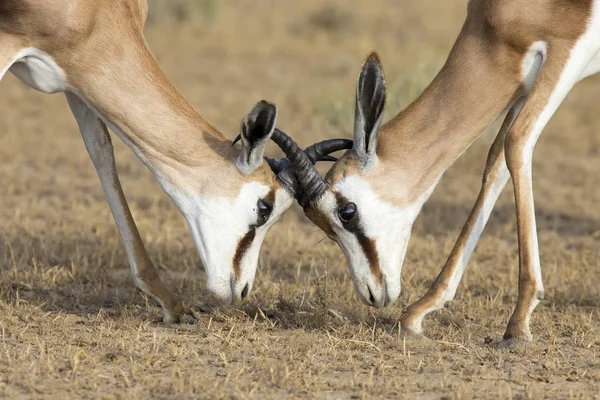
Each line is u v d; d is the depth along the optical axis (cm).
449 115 1784
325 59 5162
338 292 2078
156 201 2852
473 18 1784
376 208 1770
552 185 3166
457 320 1923
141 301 1994
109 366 1583
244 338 1756
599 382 1578
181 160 1781
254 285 2123
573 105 4288
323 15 6056
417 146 1789
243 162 1744
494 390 1523
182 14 5891
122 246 2355
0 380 1492
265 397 1457
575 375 1603
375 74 1689
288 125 3741
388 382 1531
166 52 5203
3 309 1866
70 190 2958
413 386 1530
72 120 3894
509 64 1756
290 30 5916
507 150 1736
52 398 1438
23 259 2231
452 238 2567
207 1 5928
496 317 1958
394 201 1780
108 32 1739
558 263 2380
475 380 1570
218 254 1783
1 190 2925
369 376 1576
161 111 1766
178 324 1866
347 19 6038
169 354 1639
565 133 3769
